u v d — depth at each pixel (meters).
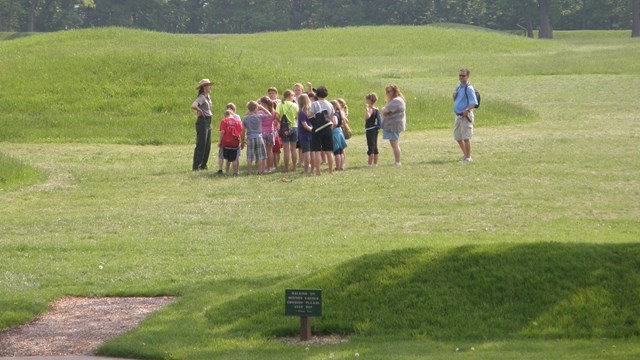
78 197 30.66
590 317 15.43
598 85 62.91
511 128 45.03
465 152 34.38
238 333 15.67
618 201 26.64
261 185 31.27
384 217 25.34
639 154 35.06
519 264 16.81
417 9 172.88
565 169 32.19
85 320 16.88
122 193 31.20
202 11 174.75
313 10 176.00
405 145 39.97
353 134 45.34
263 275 19.30
